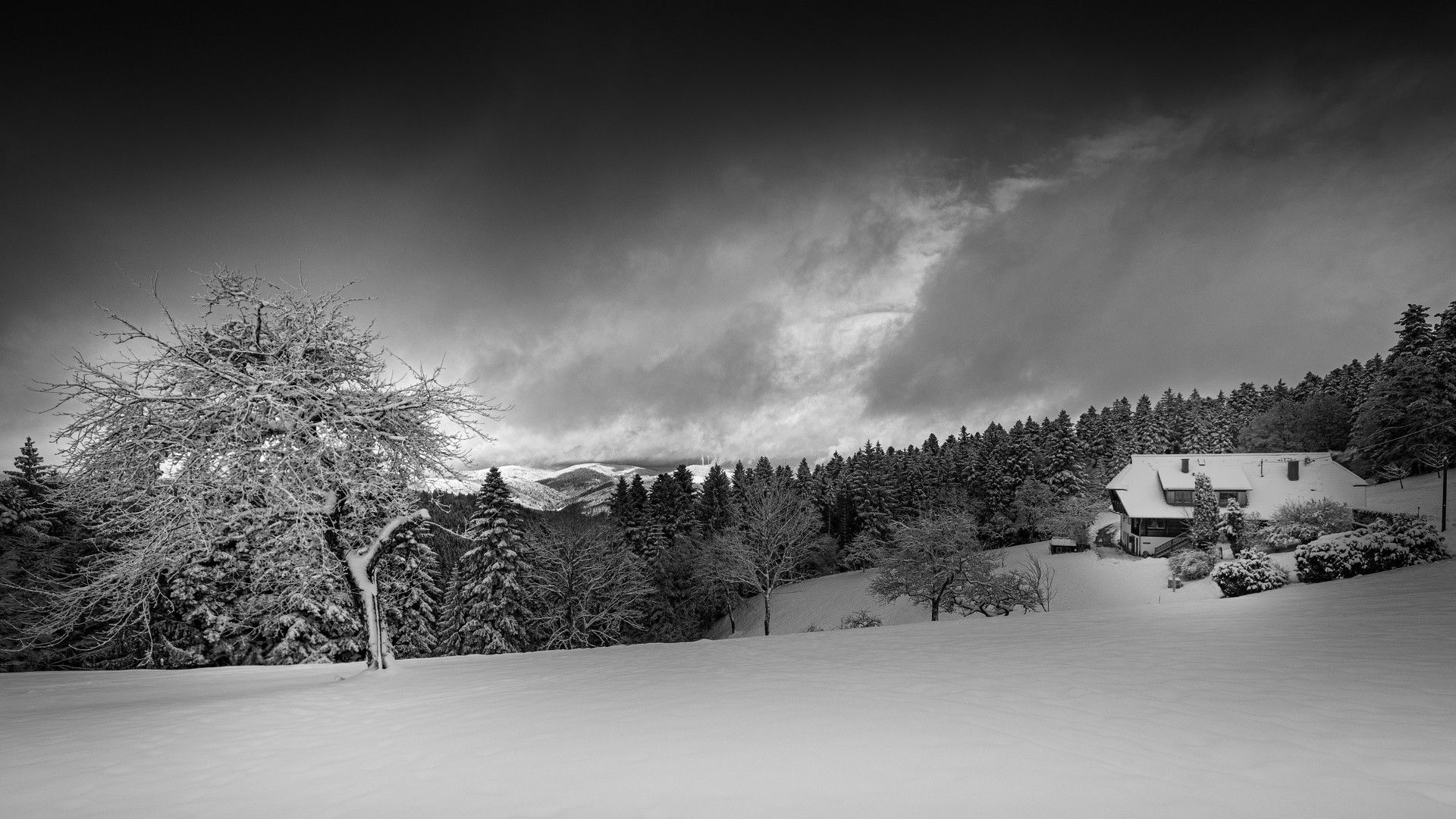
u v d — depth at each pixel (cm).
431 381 1337
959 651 1043
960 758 462
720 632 5466
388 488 1262
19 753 645
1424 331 5794
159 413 1168
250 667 1764
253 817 432
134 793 500
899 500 7800
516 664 1326
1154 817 350
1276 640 927
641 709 696
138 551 1160
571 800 412
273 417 1198
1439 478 5491
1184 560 4334
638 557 4572
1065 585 4553
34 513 2650
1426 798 368
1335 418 8194
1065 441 8038
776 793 404
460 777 486
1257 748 462
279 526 1264
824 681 818
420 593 3312
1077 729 531
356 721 756
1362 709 551
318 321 1332
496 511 3588
